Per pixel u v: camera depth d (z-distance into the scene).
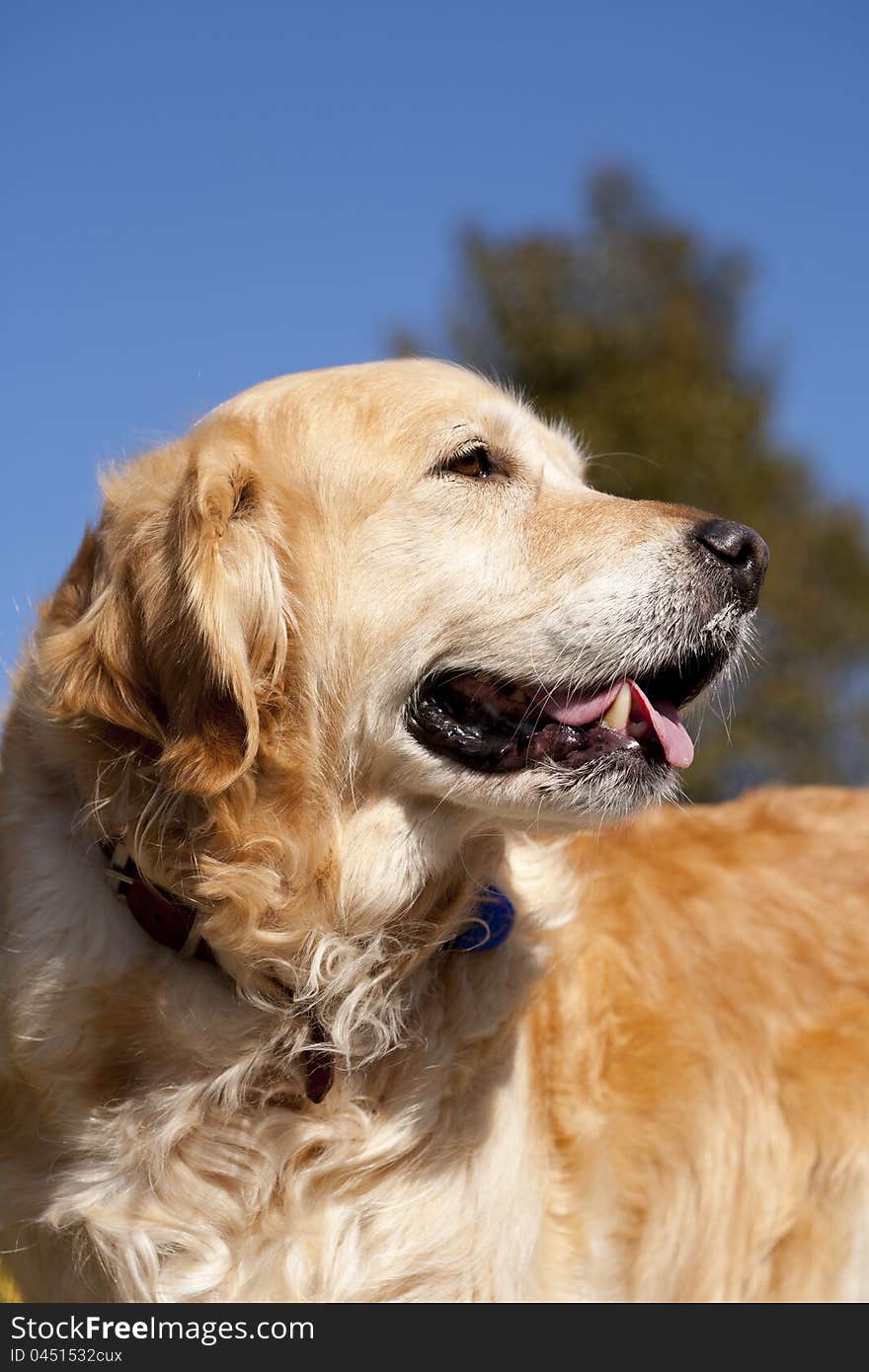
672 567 3.31
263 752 3.13
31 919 3.03
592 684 3.29
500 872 3.46
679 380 18.14
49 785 3.16
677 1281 3.51
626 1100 3.53
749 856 4.21
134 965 3.00
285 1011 3.06
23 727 3.24
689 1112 3.56
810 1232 3.71
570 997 3.54
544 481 3.49
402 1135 3.04
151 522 3.12
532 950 3.35
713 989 3.80
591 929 3.75
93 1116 3.02
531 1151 3.27
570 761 3.24
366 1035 3.14
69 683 3.09
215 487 3.08
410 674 3.27
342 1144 3.02
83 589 3.30
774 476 18.48
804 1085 3.78
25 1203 3.08
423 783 3.26
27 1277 3.17
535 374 18.47
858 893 4.17
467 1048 3.14
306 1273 2.95
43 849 3.08
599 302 18.78
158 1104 2.99
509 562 3.31
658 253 18.84
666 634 3.29
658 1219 3.48
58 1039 2.99
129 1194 2.97
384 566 3.28
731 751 15.82
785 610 17.80
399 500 3.30
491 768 3.24
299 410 3.38
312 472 3.29
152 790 3.04
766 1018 3.83
